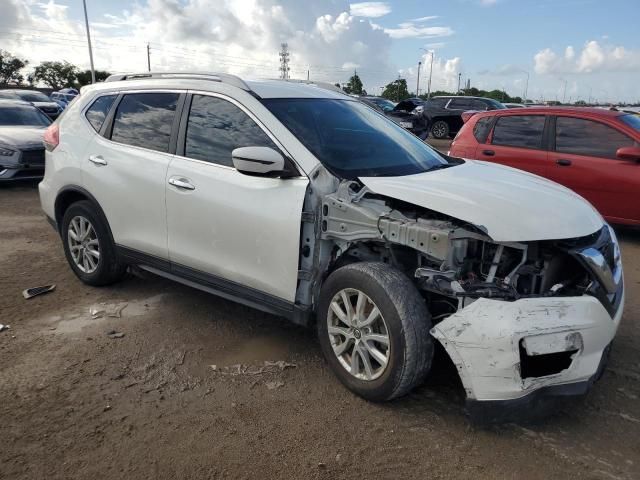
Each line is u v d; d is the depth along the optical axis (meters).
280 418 3.06
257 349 3.88
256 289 3.66
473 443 2.87
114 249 4.63
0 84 85.25
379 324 3.09
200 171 3.84
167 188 4.01
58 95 36.75
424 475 2.63
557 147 7.09
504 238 2.80
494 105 21.23
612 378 3.53
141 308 4.55
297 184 3.37
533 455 2.78
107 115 4.65
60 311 4.48
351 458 2.75
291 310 3.51
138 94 4.50
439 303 3.22
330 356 3.36
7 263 5.70
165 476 2.61
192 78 4.21
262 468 2.67
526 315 2.69
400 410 3.14
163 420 3.04
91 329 4.15
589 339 2.78
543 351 2.68
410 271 3.32
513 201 3.08
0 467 2.65
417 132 17.48
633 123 6.76
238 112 3.81
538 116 7.32
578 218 3.11
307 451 2.79
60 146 4.96
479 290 2.82
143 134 4.33
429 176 3.55
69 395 3.26
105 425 2.98
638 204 6.52
